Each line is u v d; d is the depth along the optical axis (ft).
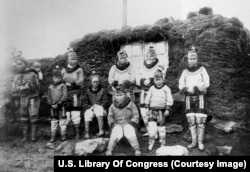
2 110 23.40
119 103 21.06
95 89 21.93
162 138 20.29
